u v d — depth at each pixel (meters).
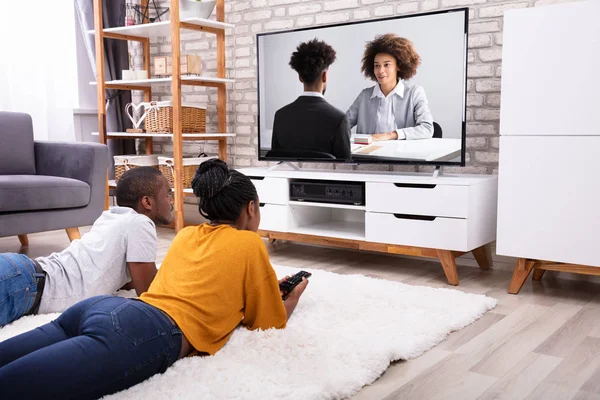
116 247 2.04
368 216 3.19
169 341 1.51
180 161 4.01
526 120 2.67
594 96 2.49
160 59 4.16
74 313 1.50
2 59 4.21
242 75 4.26
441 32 3.08
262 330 1.81
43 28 4.43
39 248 3.79
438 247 2.94
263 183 3.58
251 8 4.16
